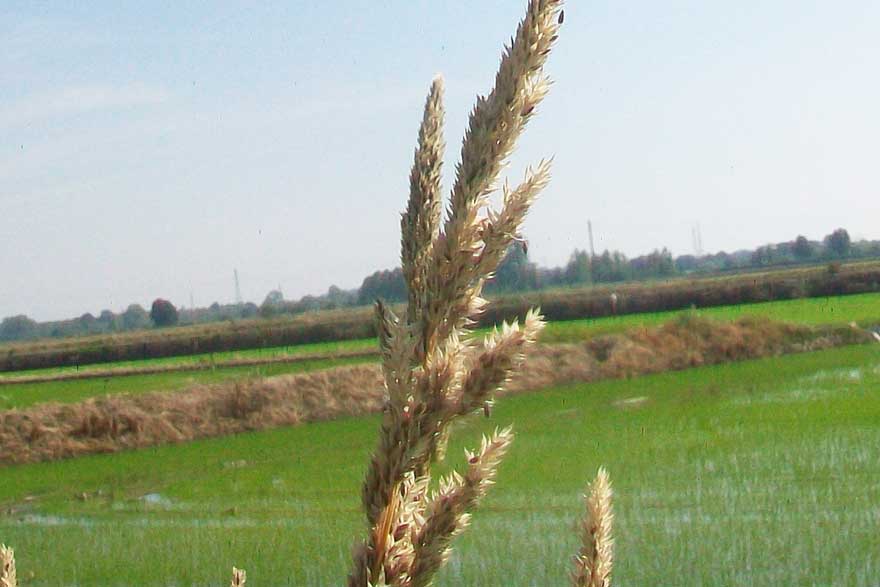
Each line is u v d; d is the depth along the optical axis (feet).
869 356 136.67
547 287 311.88
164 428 117.91
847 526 54.24
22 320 408.05
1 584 8.29
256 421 123.13
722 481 67.41
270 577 52.54
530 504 63.93
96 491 84.79
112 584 53.36
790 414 92.89
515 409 113.39
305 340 211.20
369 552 6.38
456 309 6.50
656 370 142.31
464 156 6.56
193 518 69.36
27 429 112.78
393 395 6.41
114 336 244.01
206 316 380.17
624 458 77.82
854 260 387.55
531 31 6.56
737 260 472.44
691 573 47.55
